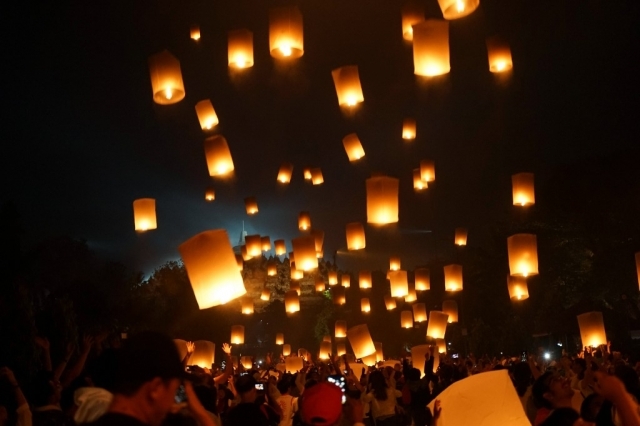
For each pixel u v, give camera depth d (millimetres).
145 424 2369
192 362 12570
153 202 12469
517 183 13383
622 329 25844
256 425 5648
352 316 44781
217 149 10781
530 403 7676
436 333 17297
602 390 4012
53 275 29125
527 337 33750
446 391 4770
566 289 30781
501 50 9906
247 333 50781
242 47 9672
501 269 35031
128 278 32875
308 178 19562
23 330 11469
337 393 4008
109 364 4430
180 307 37500
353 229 15227
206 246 6043
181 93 8203
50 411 5082
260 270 48469
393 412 10453
